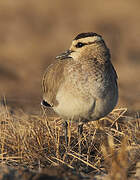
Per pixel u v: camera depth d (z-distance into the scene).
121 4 54.22
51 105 14.84
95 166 13.17
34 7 54.91
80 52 13.57
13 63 36.88
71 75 13.29
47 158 13.41
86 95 13.12
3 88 29.36
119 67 36.16
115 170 11.21
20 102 23.95
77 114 13.50
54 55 39.22
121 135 15.34
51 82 14.80
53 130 15.39
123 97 24.02
